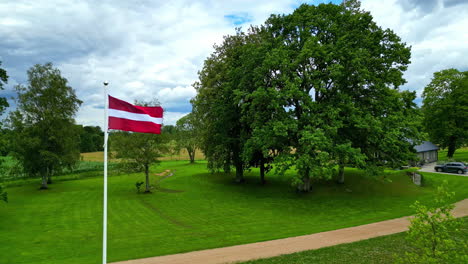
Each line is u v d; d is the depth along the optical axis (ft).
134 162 114.01
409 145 95.09
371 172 84.94
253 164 125.59
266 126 83.97
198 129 152.05
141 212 80.33
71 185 141.49
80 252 46.70
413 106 97.50
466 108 169.78
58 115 130.72
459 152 246.68
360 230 53.78
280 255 40.40
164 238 53.98
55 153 128.67
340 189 106.63
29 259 43.65
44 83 131.03
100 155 296.51
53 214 79.51
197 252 43.88
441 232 27.02
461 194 89.45
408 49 90.84
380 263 35.65
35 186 138.92
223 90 114.62
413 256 28.55
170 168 206.08
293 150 91.15
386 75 89.51
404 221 60.29
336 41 86.74
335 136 84.89
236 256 41.04
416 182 117.08
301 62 86.28
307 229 56.75
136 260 41.19
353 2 109.81
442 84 184.34
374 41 90.89
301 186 103.91
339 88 88.17
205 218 72.02
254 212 78.18
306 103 82.28
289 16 95.30
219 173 156.04
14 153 124.47
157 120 39.55
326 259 37.58
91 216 76.38
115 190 122.01
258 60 93.86
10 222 70.69
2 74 82.64
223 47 124.36
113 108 36.81
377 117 81.87
